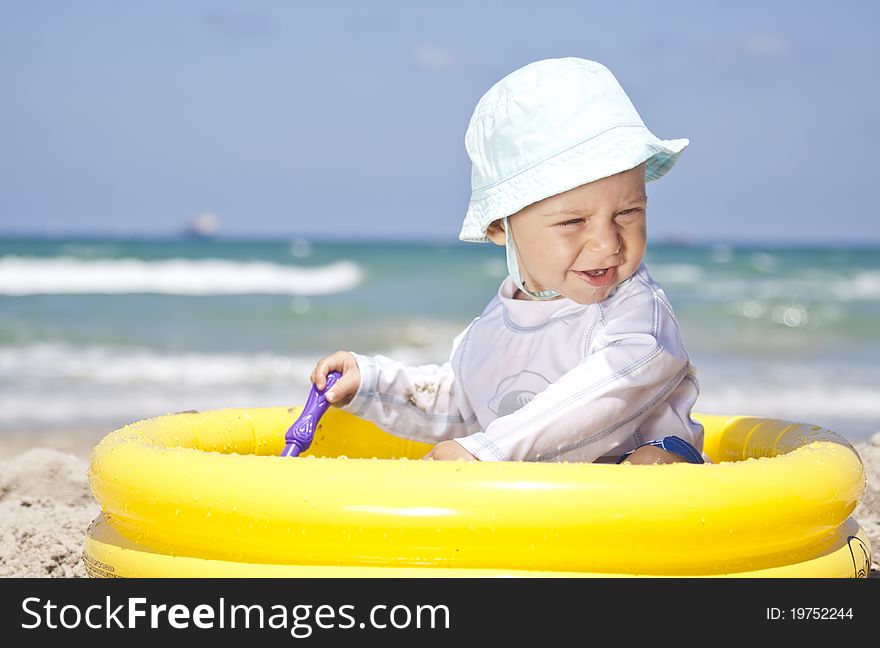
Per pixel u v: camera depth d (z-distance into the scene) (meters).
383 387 2.37
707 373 8.90
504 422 1.88
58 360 9.21
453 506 1.51
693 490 1.55
